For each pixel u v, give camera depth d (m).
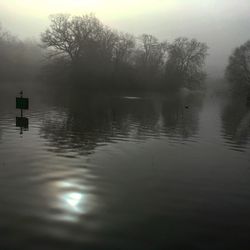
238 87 96.44
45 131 23.53
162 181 13.10
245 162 16.92
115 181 12.82
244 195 11.85
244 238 8.70
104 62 88.69
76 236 8.48
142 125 29.41
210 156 18.05
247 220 9.77
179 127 29.33
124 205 10.51
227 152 19.28
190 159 17.09
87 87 88.94
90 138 21.67
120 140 21.56
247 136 25.55
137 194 11.53
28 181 12.38
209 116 40.97
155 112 42.66
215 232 8.98
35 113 35.03
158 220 9.55
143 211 10.12
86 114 36.28
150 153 18.08
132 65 97.81
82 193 11.39
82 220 9.34
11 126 25.25
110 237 8.51
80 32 88.88
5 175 12.98
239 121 36.09
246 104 68.44
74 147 18.61
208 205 10.80
